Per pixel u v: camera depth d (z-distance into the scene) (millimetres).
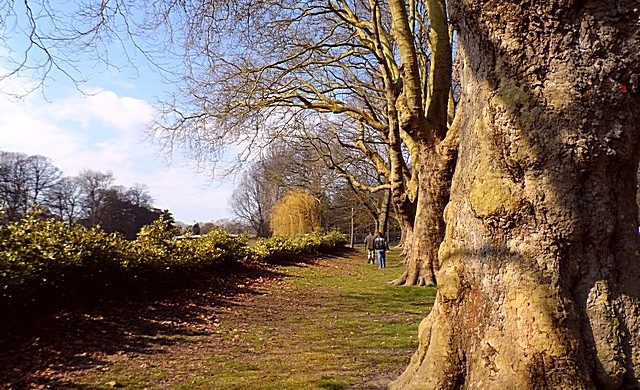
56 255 6934
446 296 3029
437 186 11680
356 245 52938
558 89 2582
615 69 2541
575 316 2508
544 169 2609
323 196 41500
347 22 14367
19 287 6000
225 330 7434
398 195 14852
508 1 2662
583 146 2537
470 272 2896
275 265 19641
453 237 3088
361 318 8719
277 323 8172
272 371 4984
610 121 2576
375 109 21000
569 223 2545
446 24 10766
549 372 2430
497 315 2689
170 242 11336
